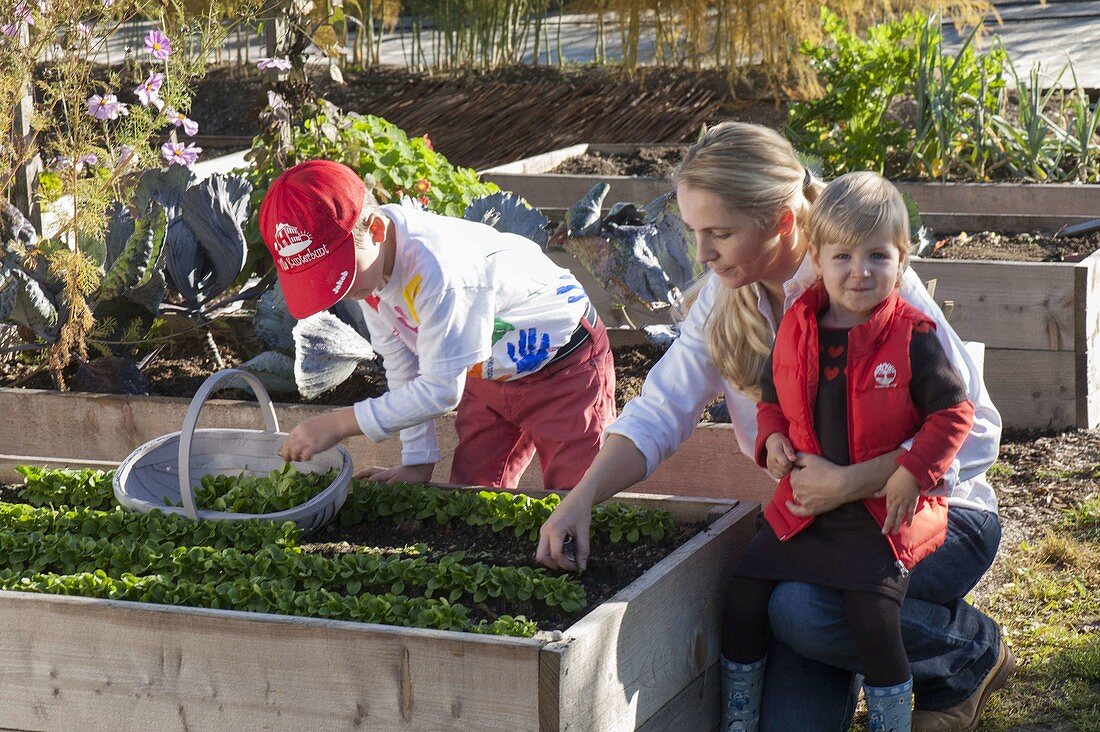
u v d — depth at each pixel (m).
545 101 11.43
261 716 2.20
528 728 2.02
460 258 2.79
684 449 3.58
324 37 5.25
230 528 2.77
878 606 2.27
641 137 10.22
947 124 7.20
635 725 2.26
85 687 2.29
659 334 4.43
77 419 4.05
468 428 3.39
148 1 4.31
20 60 4.10
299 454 2.84
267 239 2.63
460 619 2.23
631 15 11.58
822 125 7.67
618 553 2.70
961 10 10.69
